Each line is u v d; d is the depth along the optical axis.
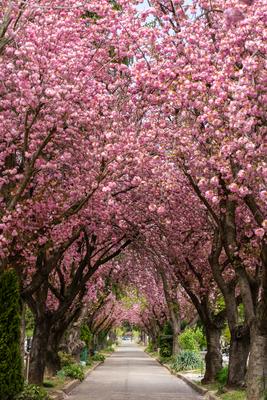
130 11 14.25
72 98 13.05
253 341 14.15
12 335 13.84
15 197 11.77
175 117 14.35
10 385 13.61
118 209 18.00
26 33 12.80
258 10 11.37
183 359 34.09
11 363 13.71
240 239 16.66
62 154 14.75
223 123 12.45
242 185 11.58
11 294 13.98
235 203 14.75
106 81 15.67
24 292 15.53
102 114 15.22
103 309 47.50
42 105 12.33
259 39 11.23
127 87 15.45
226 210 14.80
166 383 26.20
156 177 16.59
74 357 33.62
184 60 13.36
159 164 15.61
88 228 19.33
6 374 13.55
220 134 12.16
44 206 15.08
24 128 12.89
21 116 13.28
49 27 13.58
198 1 14.15
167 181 16.52
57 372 24.58
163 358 45.75
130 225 20.73
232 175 12.68
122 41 14.24
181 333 40.19
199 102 12.60
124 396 19.84
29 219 15.12
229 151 11.68
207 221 19.95
